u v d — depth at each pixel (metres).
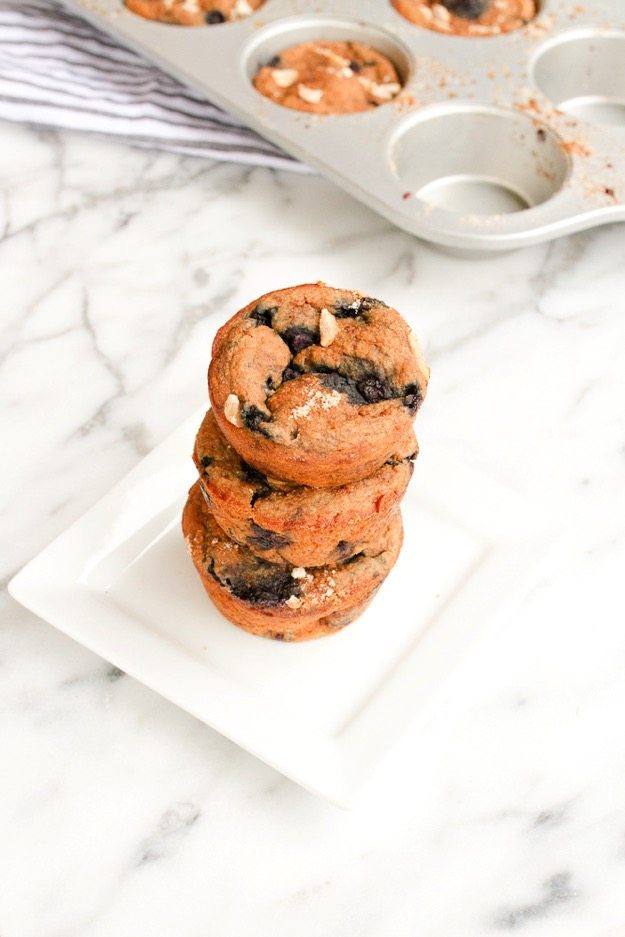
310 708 0.51
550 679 0.53
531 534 0.54
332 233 0.66
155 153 0.69
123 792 0.51
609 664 0.53
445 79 0.68
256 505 0.48
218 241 0.65
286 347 0.48
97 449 0.58
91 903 0.49
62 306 0.63
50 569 0.53
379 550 0.51
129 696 0.52
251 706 0.50
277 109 0.66
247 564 0.51
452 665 0.51
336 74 0.68
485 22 0.72
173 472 0.55
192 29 0.69
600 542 0.56
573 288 0.64
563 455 0.59
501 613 0.53
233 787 0.51
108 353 0.61
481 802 0.51
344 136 0.65
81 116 0.68
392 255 0.65
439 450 0.56
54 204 0.66
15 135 0.69
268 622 0.51
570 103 0.73
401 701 0.51
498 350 0.62
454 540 0.55
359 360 0.48
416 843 0.50
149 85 0.69
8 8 0.71
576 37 0.71
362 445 0.47
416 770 0.51
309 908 0.49
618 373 0.61
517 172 0.69
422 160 0.69
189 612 0.53
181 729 0.52
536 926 0.49
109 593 0.53
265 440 0.47
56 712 0.52
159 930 0.48
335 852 0.50
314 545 0.49
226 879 0.49
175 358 0.61
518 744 0.52
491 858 0.50
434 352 0.62
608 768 0.51
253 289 0.63
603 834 0.50
